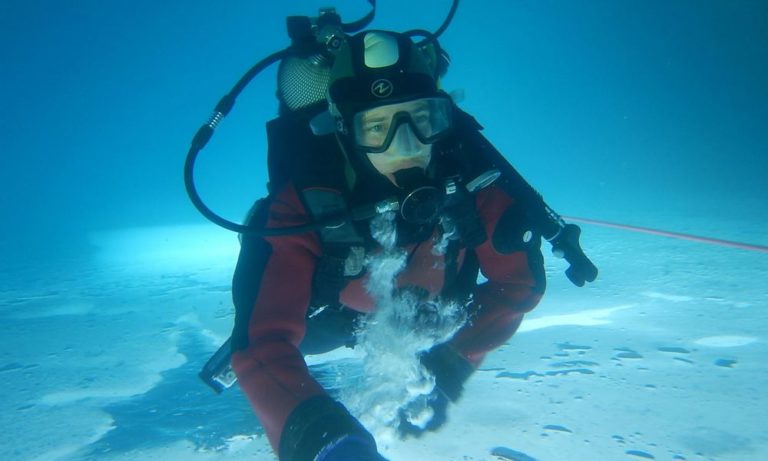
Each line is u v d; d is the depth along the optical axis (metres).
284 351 1.04
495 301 1.38
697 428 1.32
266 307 1.09
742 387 1.55
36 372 2.22
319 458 0.83
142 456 1.38
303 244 1.16
